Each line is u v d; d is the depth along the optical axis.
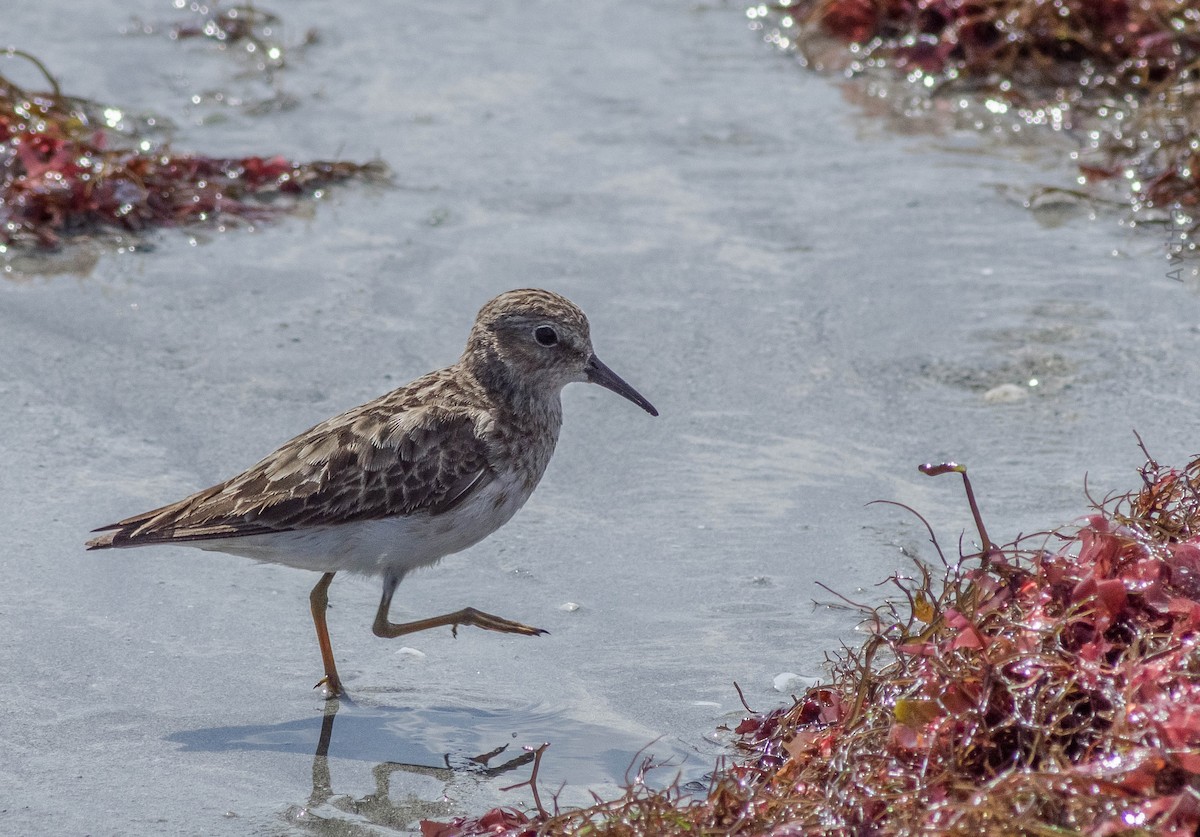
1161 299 14.90
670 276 15.75
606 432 12.99
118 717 9.18
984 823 6.74
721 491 11.96
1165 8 20.16
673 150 19.11
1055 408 12.95
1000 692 7.58
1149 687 7.11
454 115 20.28
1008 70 20.33
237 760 8.83
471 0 24.92
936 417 12.95
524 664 9.90
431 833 7.91
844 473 12.14
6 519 11.28
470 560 11.17
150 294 15.23
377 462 9.99
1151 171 17.66
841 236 16.64
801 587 10.57
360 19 23.91
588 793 8.47
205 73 21.44
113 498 11.63
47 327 14.43
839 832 7.16
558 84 21.41
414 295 15.36
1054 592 8.07
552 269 15.91
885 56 21.56
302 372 13.78
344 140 19.39
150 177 17.23
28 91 19.80
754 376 13.81
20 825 8.12
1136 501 9.20
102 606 10.35
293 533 9.87
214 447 12.49
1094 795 6.65
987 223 16.83
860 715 8.07
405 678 9.80
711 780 8.24
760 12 23.86
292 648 10.12
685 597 10.55
